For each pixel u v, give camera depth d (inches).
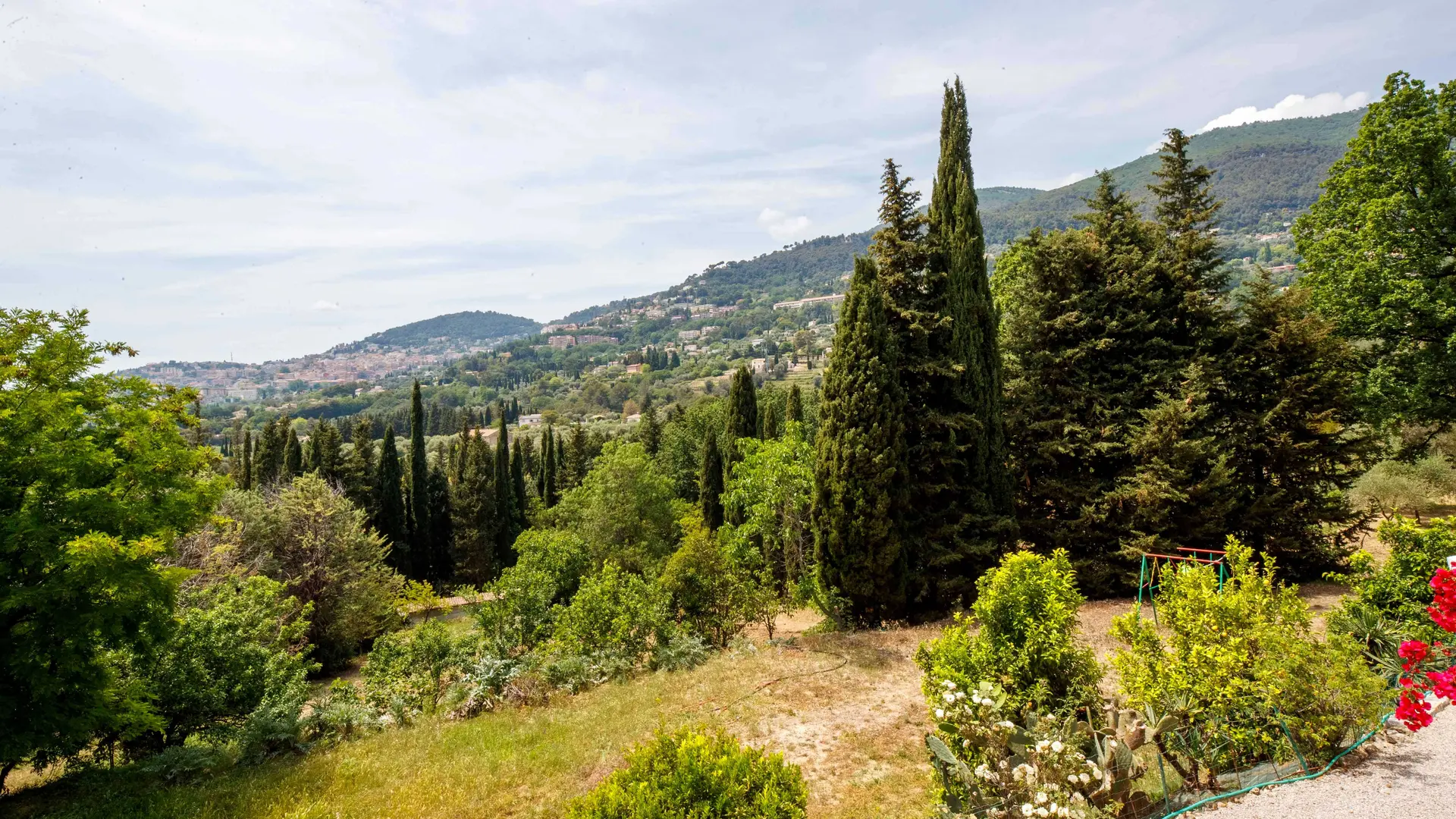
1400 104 669.3
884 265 631.8
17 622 326.3
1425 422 689.0
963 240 625.6
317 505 993.5
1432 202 642.8
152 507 361.1
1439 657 299.6
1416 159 650.2
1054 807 183.6
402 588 1219.9
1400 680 258.8
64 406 343.6
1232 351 590.9
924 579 572.7
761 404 1929.1
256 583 526.6
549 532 1146.0
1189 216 631.2
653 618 526.0
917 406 617.9
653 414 2380.7
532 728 393.1
